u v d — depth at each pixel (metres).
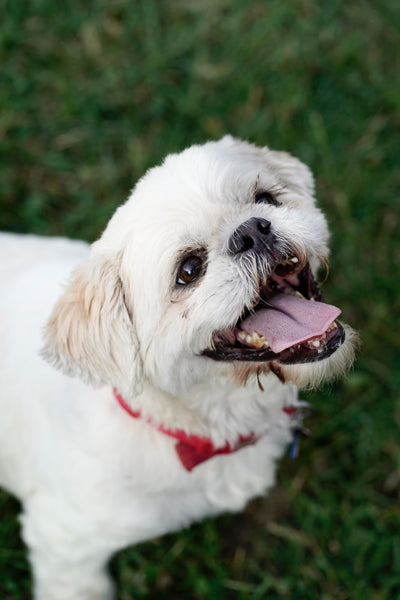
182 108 4.36
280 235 2.14
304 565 3.24
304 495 3.40
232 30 4.59
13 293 2.85
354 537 3.28
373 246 4.06
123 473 2.43
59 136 4.32
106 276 2.18
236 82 4.44
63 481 2.54
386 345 3.78
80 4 4.65
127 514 2.53
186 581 3.23
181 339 2.10
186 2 4.71
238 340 2.23
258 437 2.56
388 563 3.26
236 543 3.38
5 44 4.50
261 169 2.41
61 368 2.26
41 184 4.26
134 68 4.48
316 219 2.36
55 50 4.54
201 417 2.34
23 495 2.89
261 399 2.40
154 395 2.27
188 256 2.11
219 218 2.13
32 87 4.43
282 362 2.21
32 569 3.09
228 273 2.08
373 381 3.69
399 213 4.15
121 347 2.17
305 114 4.37
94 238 4.07
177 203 2.09
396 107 4.38
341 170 4.22
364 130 4.35
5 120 4.31
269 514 3.43
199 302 2.08
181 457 2.38
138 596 3.20
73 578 2.84
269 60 4.50
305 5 4.69
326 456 3.54
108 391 2.44
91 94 4.40
